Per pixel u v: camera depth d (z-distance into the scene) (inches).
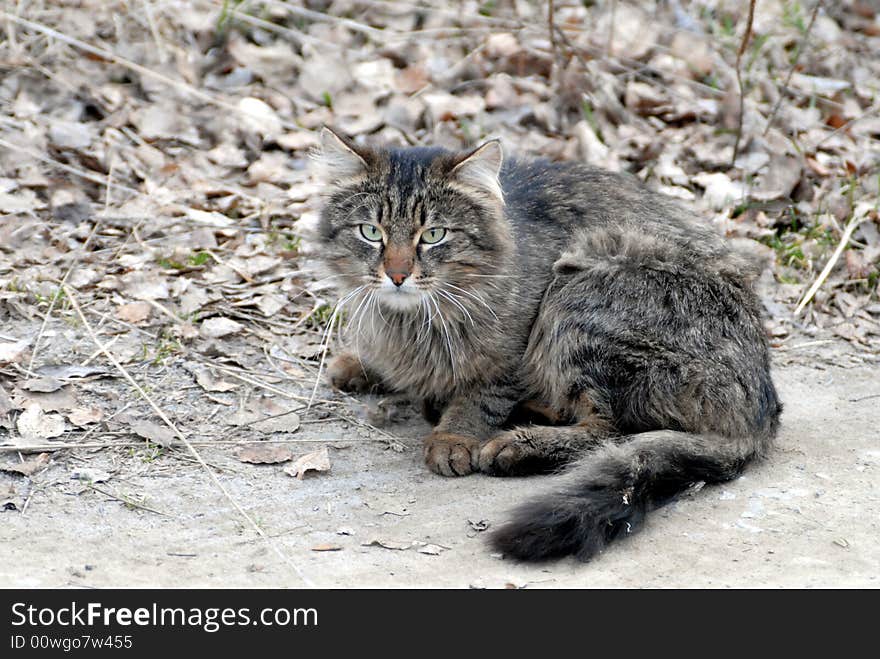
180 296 363.9
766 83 542.6
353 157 305.4
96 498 265.6
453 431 307.7
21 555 235.8
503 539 243.6
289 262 390.6
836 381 359.6
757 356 303.0
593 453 281.0
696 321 299.3
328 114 495.8
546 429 297.6
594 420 302.5
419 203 296.2
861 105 553.9
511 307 311.1
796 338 389.1
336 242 309.6
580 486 259.6
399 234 297.0
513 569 239.9
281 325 361.4
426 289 298.0
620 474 261.7
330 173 312.5
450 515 266.2
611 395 300.7
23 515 254.8
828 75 579.8
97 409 304.0
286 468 288.0
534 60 541.3
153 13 533.0
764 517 264.5
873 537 254.7
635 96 522.6
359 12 579.8
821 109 539.8
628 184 358.6
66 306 349.4
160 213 409.7
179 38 529.0
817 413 333.7
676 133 504.1
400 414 331.9
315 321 365.1
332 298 374.0
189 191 427.8
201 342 344.2
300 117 492.7
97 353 328.2
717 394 291.7
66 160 435.2
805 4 647.8
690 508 269.9
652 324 298.0
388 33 556.7
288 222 418.6
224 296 369.4
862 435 316.5
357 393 338.0
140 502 264.7
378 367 324.8
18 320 341.4
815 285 406.3
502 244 307.4
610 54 546.0
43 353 325.7
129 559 238.1
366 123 486.9
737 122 496.4
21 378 311.6
